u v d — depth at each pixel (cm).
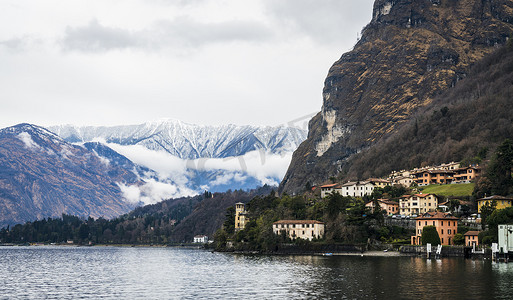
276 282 16212
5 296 14388
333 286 15175
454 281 15588
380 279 16300
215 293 14475
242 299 13512
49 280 17912
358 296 13612
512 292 13812
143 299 13725
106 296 14275
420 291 14100
